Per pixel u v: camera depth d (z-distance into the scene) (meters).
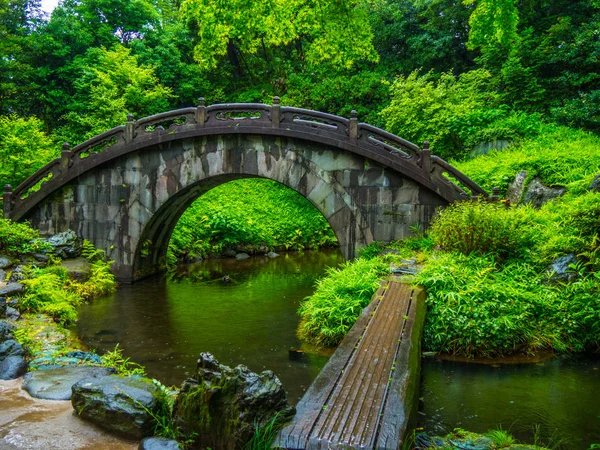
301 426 2.96
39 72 21.58
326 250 20.38
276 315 8.86
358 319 5.63
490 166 12.22
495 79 17.52
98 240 12.08
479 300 6.65
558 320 6.70
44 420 3.43
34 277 9.21
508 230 7.75
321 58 15.07
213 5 12.35
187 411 3.05
